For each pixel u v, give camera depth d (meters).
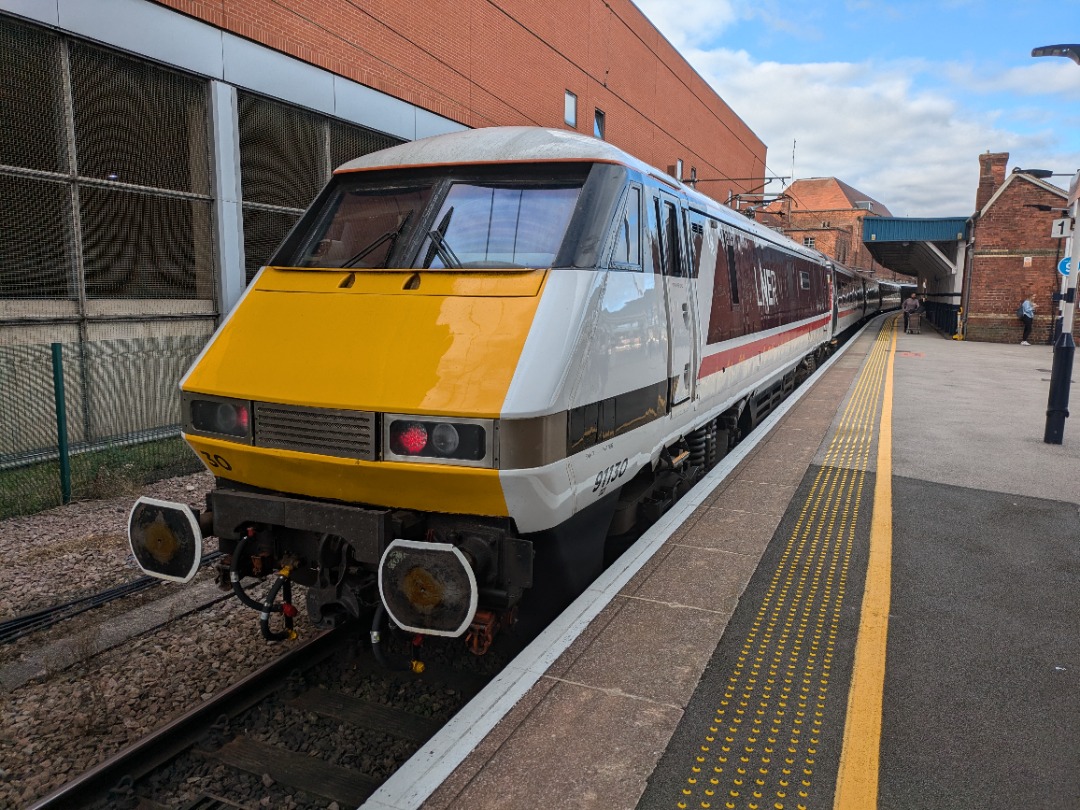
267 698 3.89
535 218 4.09
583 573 4.30
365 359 3.53
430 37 13.09
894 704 3.30
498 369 3.31
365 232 4.36
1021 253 23.92
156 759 3.39
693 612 4.07
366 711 3.81
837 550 5.09
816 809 2.60
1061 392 8.39
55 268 8.08
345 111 11.28
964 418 10.04
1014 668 3.63
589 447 3.79
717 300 6.57
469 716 3.08
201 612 4.99
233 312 4.10
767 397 10.95
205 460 4.06
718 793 2.67
